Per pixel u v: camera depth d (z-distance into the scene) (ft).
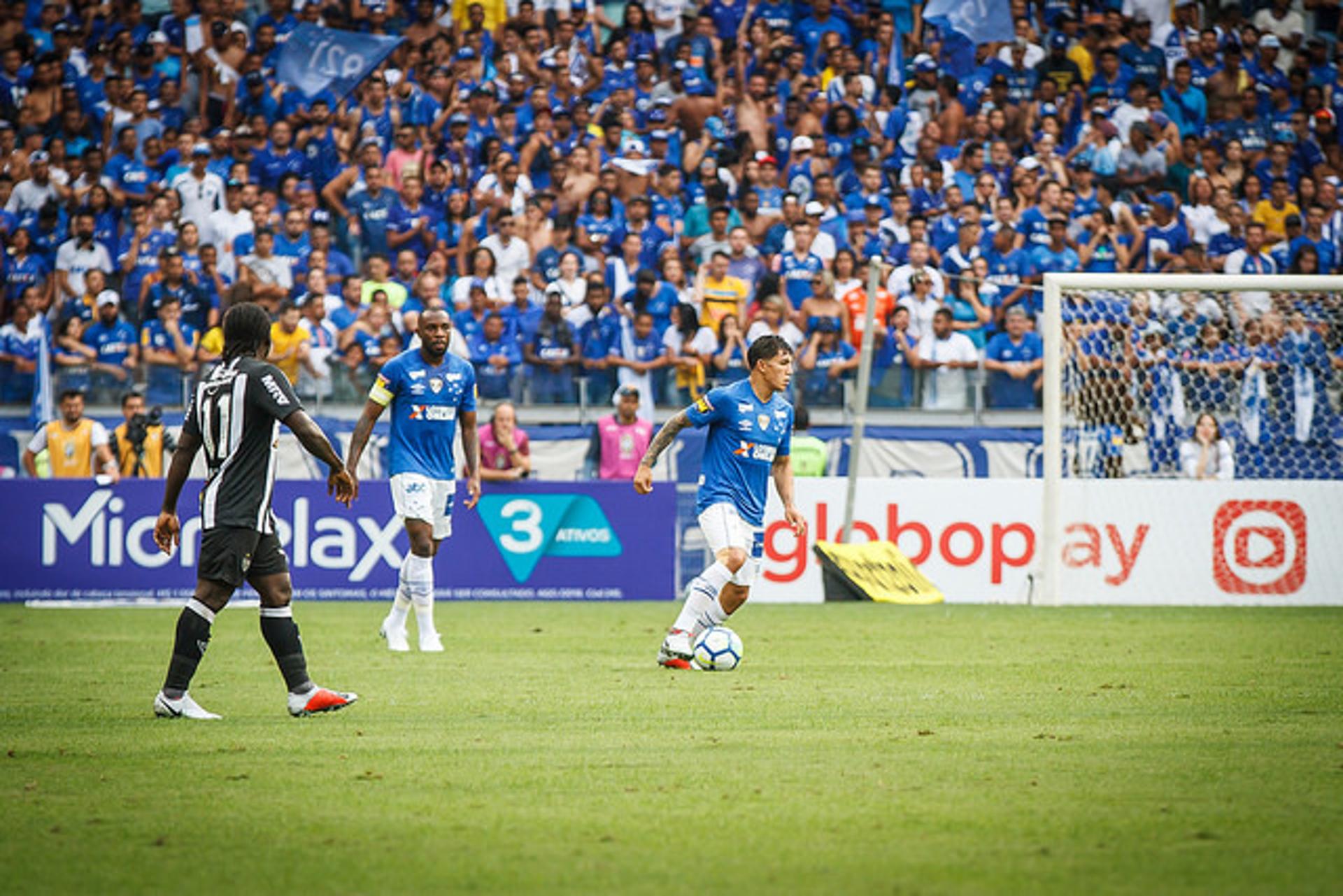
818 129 199.82
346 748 56.90
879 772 51.47
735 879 36.78
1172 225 198.59
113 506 142.51
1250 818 43.86
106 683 80.07
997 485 145.89
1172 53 209.97
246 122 199.31
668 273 179.32
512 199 189.78
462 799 46.83
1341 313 159.53
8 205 190.49
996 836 41.52
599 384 170.30
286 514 142.92
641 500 146.20
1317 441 160.45
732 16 205.77
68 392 152.35
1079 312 160.15
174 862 38.78
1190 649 99.04
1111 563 143.23
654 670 85.56
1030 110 204.95
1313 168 207.31
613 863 38.47
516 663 89.66
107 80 197.47
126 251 187.62
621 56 204.23
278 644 66.03
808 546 145.59
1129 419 159.94
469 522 144.66
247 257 182.80
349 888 36.22
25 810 45.42
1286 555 144.56
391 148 196.85
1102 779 50.24
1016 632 112.06
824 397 170.60
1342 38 214.69
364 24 203.92
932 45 207.62
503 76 201.87
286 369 164.66
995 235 190.08
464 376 99.76
